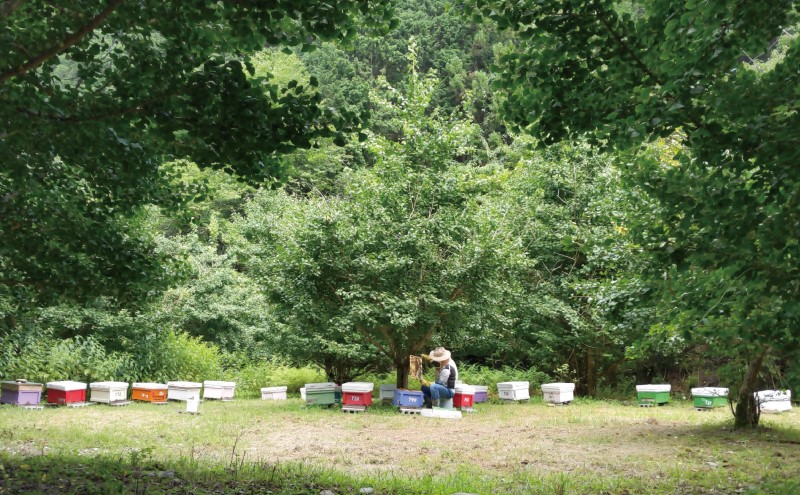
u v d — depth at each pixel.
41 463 7.70
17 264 9.28
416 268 18.02
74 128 6.95
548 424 14.50
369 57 43.56
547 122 6.53
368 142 19.11
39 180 8.24
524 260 19.28
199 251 27.12
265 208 25.88
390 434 12.64
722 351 12.42
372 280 17.66
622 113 6.22
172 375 22.97
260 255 21.23
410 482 7.66
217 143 6.88
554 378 25.09
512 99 6.72
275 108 6.67
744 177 6.41
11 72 6.00
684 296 7.06
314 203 19.92
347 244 17.27
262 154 7.07
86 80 7.04
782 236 5.56
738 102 5.35
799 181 5.42
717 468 9.05
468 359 29.53
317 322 18.45
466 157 37.03
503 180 24.48
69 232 8.90
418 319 17.75
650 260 7.59
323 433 12.64
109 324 21.08
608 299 11.07
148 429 12.85
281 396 21.69
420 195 18.70
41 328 19.30
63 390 17.42
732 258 5.97
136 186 8.88
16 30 6.46
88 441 10.98
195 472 7.58
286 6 6.00
